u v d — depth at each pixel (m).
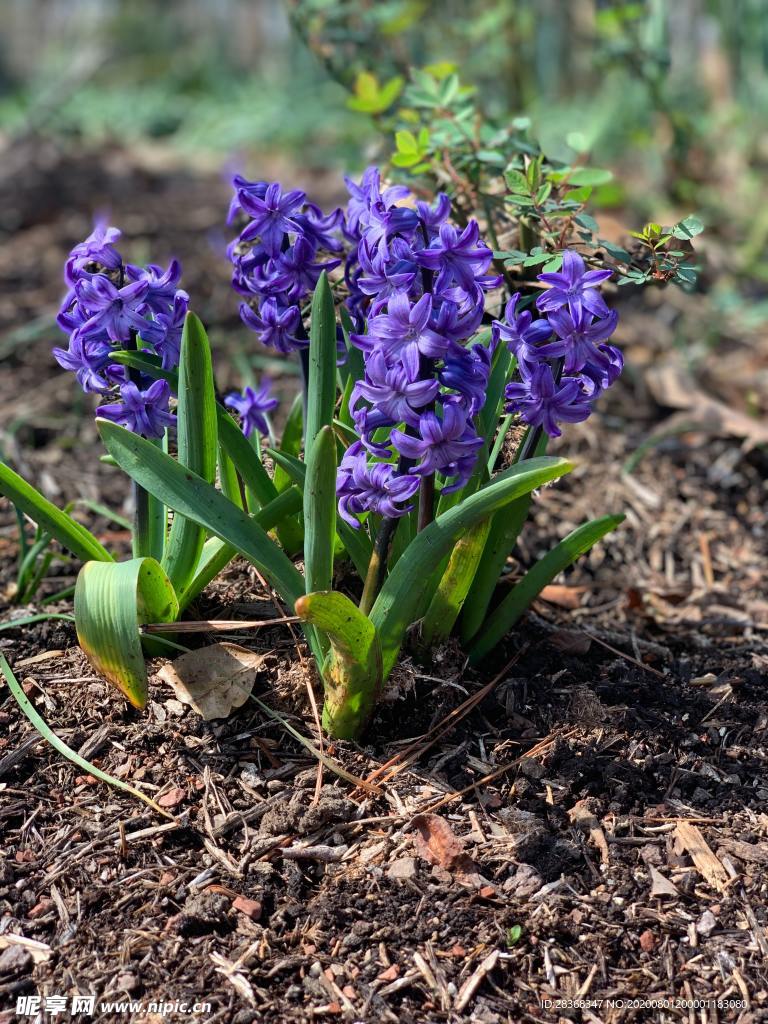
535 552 0.83
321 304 0.60
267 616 0.69
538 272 0.69
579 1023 0.56
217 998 0.56
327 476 0.57
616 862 0.61
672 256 0.64
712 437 0.97
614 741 0.66
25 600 0.74
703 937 0.58
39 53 3.34
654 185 1.44
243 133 2.16
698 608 0.80
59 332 1.10
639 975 0.57
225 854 0.61
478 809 0.62
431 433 0.55
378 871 0.60
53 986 0.56
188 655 0.67
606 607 0.79
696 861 0.61
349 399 0.66
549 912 0.59
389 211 0.56
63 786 0.63
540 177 0.66
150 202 1.57
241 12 3.12
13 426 0.92
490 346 0.59
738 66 1.55
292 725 0.65
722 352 1.12
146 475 0.60
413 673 0.65
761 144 1.56
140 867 0.60
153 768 0.63
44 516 0.63
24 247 1.37
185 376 0.60
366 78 0.78
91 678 0.68
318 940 0.58
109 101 2.50
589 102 1.74
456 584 0.63
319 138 2.07
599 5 1.00
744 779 0.65
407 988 0.56
